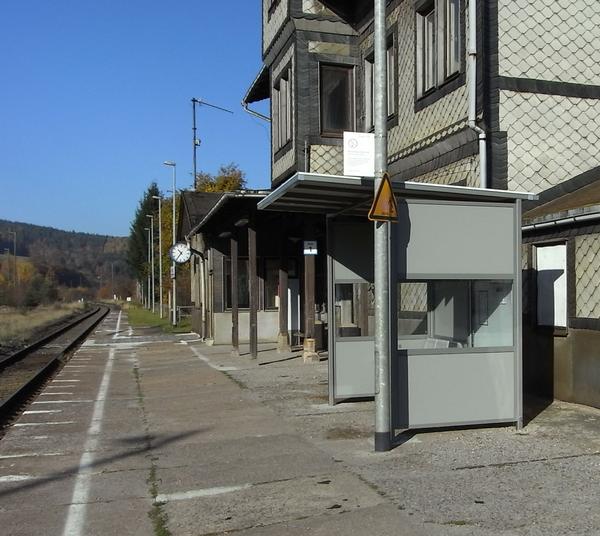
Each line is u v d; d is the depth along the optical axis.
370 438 7.35
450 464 6.18
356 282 9.50
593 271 8.53
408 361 7.25
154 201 89.06
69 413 9.66
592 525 4.61
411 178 12.39
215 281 20.42
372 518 4.84
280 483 5.79
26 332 32.78
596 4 10.69
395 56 13.00
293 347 18.31
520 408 7.52
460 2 10.65
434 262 7.35
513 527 4.60
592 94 10.63
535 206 10.20
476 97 10.22
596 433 7.26
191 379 12.79
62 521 5.09
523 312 9.98
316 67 14.48
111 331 33.03
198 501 5.43
